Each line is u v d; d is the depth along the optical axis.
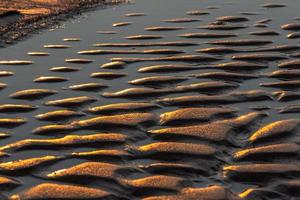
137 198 3.95
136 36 9.12
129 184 4.13
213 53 7.90
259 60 7.46
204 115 5.39
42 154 4.68
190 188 4.06
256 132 5.01
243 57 7.59
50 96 6.19
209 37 8.88
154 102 5.89
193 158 4.54
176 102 5.84
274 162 4.44
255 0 12.17
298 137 4.89
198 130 5.02
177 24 9.96
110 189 4.08
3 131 5.21
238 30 9.34
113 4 12.38
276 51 7.90
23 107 5.82
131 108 5.70
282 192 4.02
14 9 11.52
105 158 4.57
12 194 4.04
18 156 4.65
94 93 6.26
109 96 6.13
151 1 12.60
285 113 5.50
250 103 5.81
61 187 4.10
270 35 8.91
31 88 6.47
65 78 6.87
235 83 6.50
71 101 5.96
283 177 4.21
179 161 4.50
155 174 4.29
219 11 11.05
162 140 4.91
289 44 8.26
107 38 9.09
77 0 12.91
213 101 5.86
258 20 10.09
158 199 3.91
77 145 4.84
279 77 6.68
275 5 11.47
